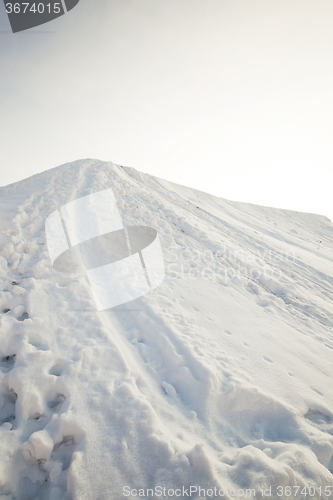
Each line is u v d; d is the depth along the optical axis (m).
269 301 6.62
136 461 2.31
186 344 3.82
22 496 2.18
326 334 5.91
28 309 3.67
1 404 2.68
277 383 3.74
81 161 13.37
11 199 6.78
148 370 3.48
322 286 9.89
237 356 4.06
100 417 2.59
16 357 3.00
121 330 4.07
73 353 3.20
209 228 10.98
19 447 2.32
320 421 3.38
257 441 2.91
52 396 2.83
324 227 28.83
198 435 2.78
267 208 28.08
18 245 4.98
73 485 2.10
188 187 23.05
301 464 2.54
